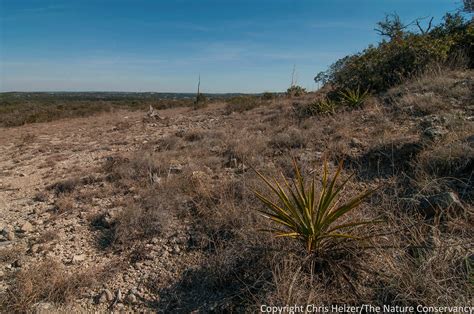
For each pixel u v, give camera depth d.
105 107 25.64
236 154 5.53
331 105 7.07
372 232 2.66
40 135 13.09
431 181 3.10
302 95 13.46
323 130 5.82
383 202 3.04
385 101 6.64
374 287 2.28
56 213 4.48
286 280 2.31
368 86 7.68
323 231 2.53
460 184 3.09
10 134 14.42
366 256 2.45
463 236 2.51
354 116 6.14
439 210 2.77
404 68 7.73
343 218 2.89
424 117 4.92
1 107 28.05
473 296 2.00
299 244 2.62
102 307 2.62
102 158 7.63
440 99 5.50
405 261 2.32
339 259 2.48
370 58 8.38
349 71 8.61
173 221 3.70
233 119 10.39
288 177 4.18
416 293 2.10
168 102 27.33
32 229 4.09
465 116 4.59
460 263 2.21
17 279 2.91
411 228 2.65
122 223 3.66
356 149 4.60
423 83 6.59
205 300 2.56
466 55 7.88
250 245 2.74
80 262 3.24
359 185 3.66
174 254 3.17
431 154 3.54
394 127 4.95
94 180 5.64
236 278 2.64
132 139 9.75
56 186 5.65
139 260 3.17
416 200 2.93
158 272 2.96
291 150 5.11
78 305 2.64
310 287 2.28
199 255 3.09
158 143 8.25
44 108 25.69
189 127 10.45
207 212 3.62
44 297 2.72
